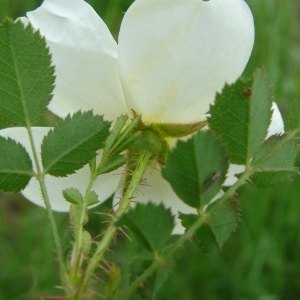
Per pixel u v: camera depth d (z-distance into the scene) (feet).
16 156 0.32
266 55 1.19
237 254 1.05
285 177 0.33
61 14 0.41
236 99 0.30
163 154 0.42
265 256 1.04
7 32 0.31
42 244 0.99
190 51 0.40
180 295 1.02
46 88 0.32
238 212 0.30
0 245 1.01
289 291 1.06
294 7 1.38
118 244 0.95
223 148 0.28
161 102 0.42
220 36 0.40
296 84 1.19
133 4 0.39
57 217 0.96
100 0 1.21
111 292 0.27
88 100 0.43
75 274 0.27
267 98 0.31
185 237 0.28
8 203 1.11
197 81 0.41
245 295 1.02
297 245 1.07
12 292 0.25
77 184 0.47
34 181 0.46
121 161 0.35
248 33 0.41
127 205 0.35
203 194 0.28
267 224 1.07
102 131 0.32
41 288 0.93
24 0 1.14
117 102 0.43
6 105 0.32
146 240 0.27
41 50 0.31
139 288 0.28
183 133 0.42
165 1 0.39
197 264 1.02
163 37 0.40
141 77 0.41
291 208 1.07
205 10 0.39
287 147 0.33
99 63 0.42
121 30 0.40
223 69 0.41
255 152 0.31
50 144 0.32
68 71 0.42
